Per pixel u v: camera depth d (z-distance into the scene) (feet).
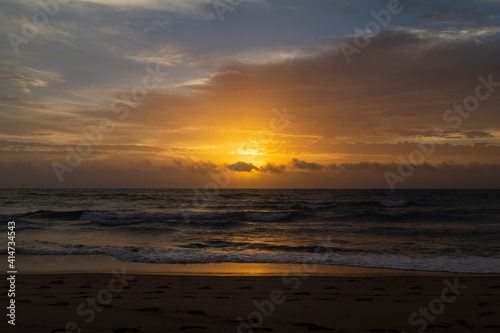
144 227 68.59
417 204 127.65
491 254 41.70
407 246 48.08
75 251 42.60
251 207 126.62
